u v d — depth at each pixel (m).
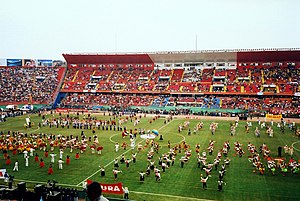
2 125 73.38
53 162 42.91
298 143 55.31
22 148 47.97
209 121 83.38
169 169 39.66
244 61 116.44
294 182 34.91
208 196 30.69
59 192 27.52
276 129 70.25
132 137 57.75
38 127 71.25
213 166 40.81
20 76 120.94
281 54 110.06
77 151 49.44
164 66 125.12
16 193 28.16
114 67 129.38
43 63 141.75
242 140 57.84
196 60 121.06
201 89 107.81
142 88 113.38
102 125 71.69
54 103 110.62
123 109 103.19
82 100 112.31
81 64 132.00
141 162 43.00
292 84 102.00
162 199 29.88
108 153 48.12
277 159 42.12
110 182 34.69
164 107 102.62
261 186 33.56
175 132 66.31
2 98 105.69
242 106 97.25
